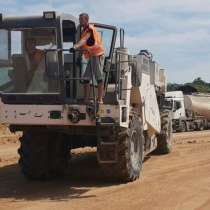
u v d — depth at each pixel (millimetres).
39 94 11695
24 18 11773
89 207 10078
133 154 12758
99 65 11578
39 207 10180
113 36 12203
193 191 11570
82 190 11852
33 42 11820
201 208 9984
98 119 11531
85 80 11531
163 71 18766
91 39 11531
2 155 18516
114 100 11750
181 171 14414
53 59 11602
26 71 11859
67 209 9953
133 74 13430
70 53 11750
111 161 11789
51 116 11695
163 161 16562
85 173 14180
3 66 12008
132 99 13953
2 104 11938
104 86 11781
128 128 12266
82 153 18328
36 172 13008
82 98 11641
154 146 17078
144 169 14750
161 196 11031
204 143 23094
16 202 10680
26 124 11883
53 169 13422
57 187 12273
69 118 11625
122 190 11719
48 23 11617
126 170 12211
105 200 10711
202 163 16047
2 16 11875
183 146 21500
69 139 13969
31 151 12945
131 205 10203
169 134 18734
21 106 11844
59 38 11602
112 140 11773
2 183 12852
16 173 14352
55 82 11641
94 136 13453
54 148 13383
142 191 11570
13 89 11898
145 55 15109
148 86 15203
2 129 27859
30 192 11734
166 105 20141
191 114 41500
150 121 15375
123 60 12352
